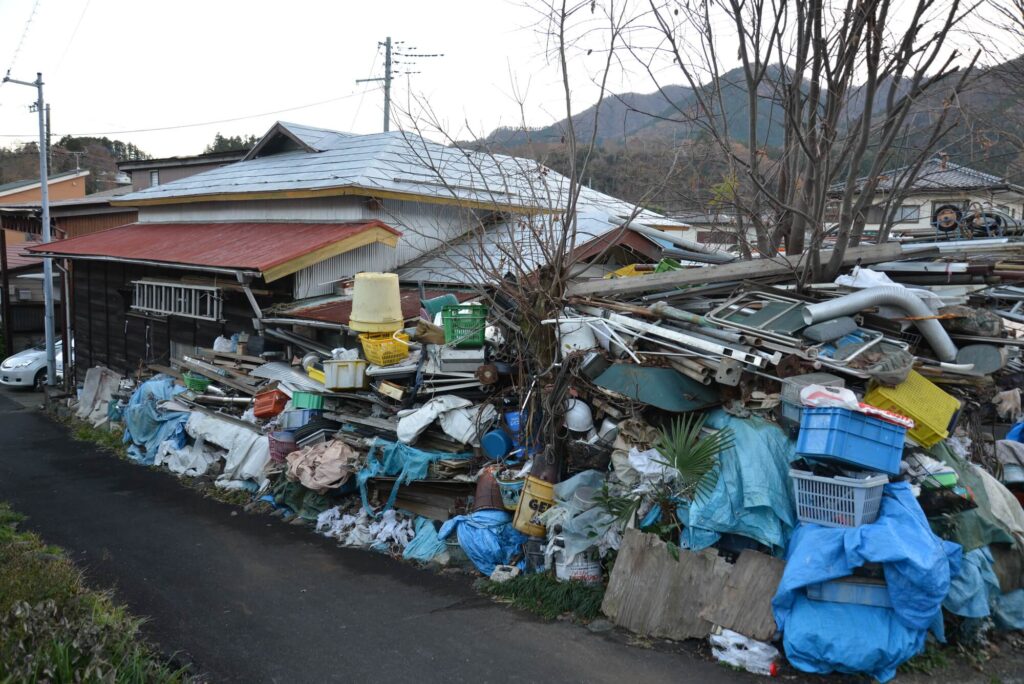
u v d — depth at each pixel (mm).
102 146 68125
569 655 5719
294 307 12281
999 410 7945
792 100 8352
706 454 5973
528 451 7820
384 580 7426
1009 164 9531
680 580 5957
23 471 12477
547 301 8008
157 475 12016
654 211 15828
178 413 12680
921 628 5137
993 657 5547
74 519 9758
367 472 8648
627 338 7504
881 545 5055
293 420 10125
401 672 5551
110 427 14898
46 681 4609
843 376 6430
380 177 13438
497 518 7469
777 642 5551
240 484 10656
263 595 7105
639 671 5438
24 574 6633
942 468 5906
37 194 39594
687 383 6742
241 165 17656
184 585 7395
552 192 14445
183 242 14844
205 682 5434
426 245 14305
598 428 7445
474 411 8383
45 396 19375
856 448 5395
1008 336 7195
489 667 5578
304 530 9109
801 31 8172
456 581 7332
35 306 26047
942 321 7211
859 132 8305
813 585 5285
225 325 13883
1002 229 10727
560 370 7566
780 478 5902
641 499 6410
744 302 7664
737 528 5867
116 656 5254
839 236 7871
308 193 13375
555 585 6648
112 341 17781
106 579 7570
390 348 9531
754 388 6570
